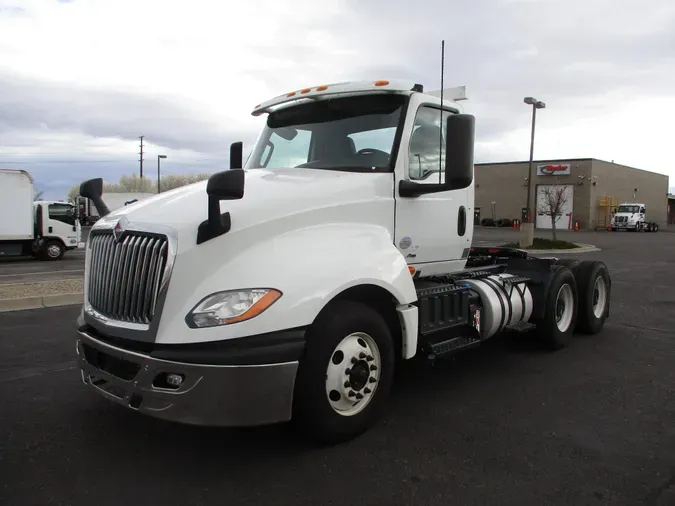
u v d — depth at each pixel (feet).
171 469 11.15
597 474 11.05
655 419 13.97
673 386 16.61
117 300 11.37
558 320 20.95
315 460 11.53
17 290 33.27
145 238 10.96
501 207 180.45
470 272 18.78
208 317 10.25
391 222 14.23
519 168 174.81
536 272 20.49
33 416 13.98
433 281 16.21
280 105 16.74
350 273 11.77
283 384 10.57
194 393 10.09
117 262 11.46
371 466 11.29
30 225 68.49
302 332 10.78
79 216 73.72
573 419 13.94
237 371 10.12
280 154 16.31
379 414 12.81
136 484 10.53
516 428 13.34
